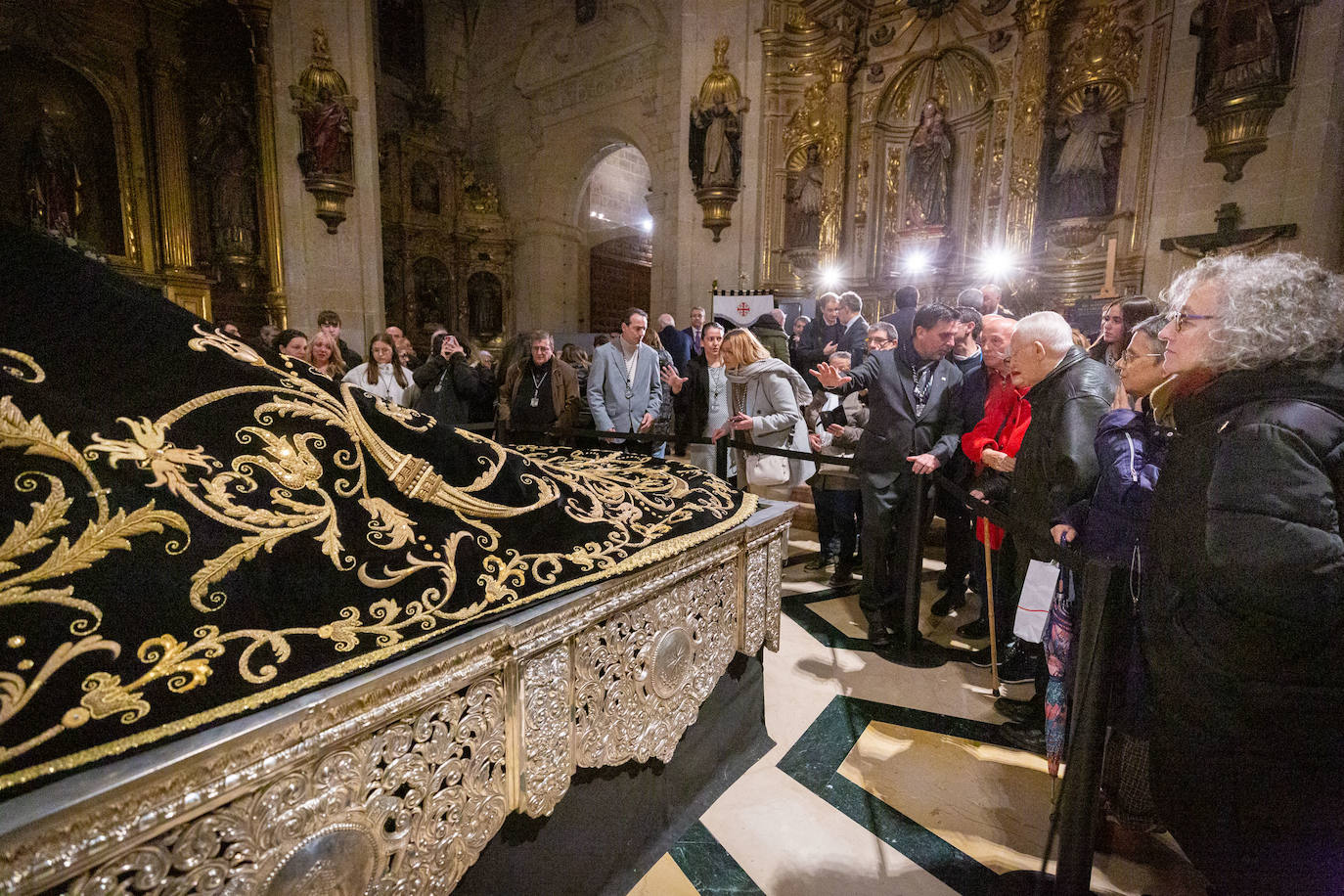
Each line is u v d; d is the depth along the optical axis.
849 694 2.12
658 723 1.36
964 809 1.56
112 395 0.77
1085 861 1.08
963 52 7.71
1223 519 0.79
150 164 8.12
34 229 0.81
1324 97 4.96
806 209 8.81
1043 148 7.04
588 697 1.17
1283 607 0.75
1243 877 0.87
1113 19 6.58
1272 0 5.14
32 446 0.67
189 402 0.83
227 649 0.71
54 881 0.53
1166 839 1.45
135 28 7.89
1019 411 2.14
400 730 0.83
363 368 4.18
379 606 0.86
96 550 0.67
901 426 2.38
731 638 1.62
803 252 8.88
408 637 0.84
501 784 1.00
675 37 10.15
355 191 9.00
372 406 1.05
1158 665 0.94
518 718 1.01
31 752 0.55
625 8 10.84
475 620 0.92
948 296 7.92
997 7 7.29
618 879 1.32
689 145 9.26
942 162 7.94
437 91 12.94
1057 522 1.64
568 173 12.55
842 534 3.11
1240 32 5.32
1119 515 1.38
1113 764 1.40
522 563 1.07
